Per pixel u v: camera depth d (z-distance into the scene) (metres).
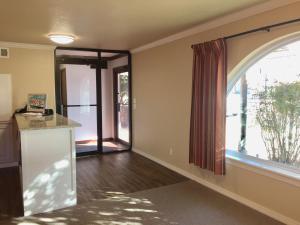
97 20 3.38
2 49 4.74
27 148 2.97
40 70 5.11
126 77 6.16
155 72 5.01
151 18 3.32
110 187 3.82
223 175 3.50
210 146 3.50
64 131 3.16
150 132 5.33
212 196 3.47
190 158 3.90
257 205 3.06
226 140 3.59
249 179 3.15
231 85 3.51
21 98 4.96
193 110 3.79
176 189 3.73
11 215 2.99
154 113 5.13
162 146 4.93
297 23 2.54
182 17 3.28
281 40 2.79
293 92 2.83
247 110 3.37
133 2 2.72
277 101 3.00
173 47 4.41
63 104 5.45
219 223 2.77
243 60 3.16
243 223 2.76
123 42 4.89
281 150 2.99
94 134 5.92
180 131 4.37
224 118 3.33
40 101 4.70
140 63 5.56
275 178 2.84
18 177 4.27
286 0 2.59
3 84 4.75
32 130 2.95
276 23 2.73
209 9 2.97
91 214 2.99
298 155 2.81
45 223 2.80
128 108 6.14
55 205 3.15
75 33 4.11
